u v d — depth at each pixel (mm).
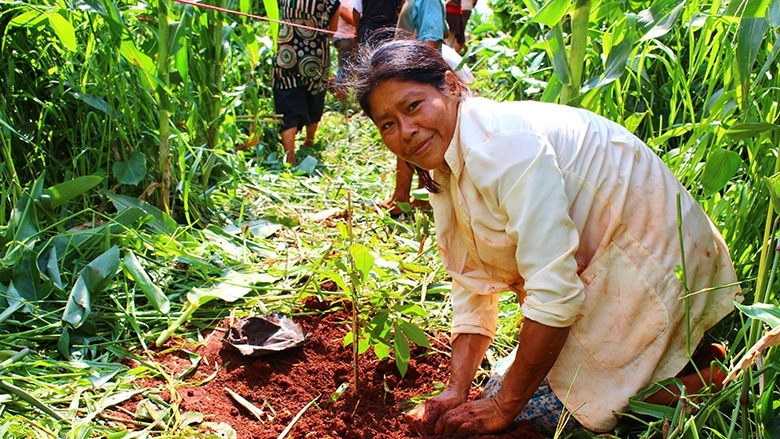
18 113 3316
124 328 2553
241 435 2090
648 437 1863
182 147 3254
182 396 2232
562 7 2209
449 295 2789
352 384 2332
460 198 1814
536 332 1740
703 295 1895
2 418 1979
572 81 2439
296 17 4605
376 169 4664
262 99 5242
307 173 4480
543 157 1677
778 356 1748
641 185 1817
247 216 3611
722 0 2684
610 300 1856
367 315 2354
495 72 5074
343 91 1937
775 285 1951
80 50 3346
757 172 2291
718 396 1833
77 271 2746
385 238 3338
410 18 3852
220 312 2697
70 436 1944
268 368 2385
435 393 2244
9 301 2498
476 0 5973
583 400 1928
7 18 3232
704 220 1909
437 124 1727
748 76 1834
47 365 2229
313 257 3074
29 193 2875
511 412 1913
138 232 2971
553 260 1697
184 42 3348
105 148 3422
